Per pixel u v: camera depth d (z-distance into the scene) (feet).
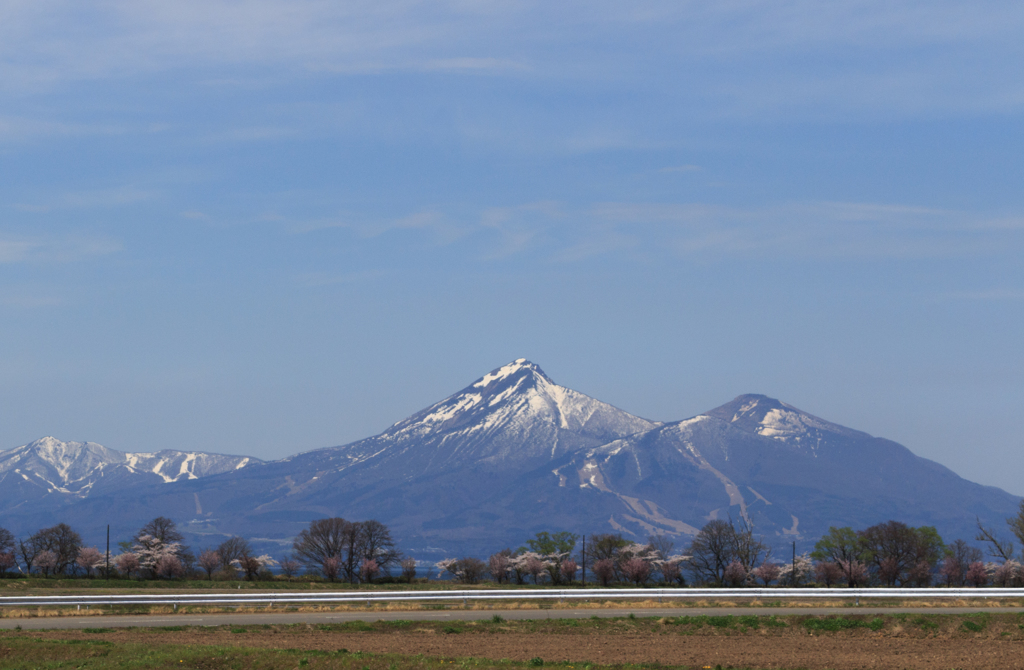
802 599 211.61
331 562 404.16
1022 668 125.70
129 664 117.60
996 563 423.23
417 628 162.50
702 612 184.75
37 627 160.97
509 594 204.03
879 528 415.85
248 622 170.81
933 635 157.48
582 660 130.52
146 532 417.49
